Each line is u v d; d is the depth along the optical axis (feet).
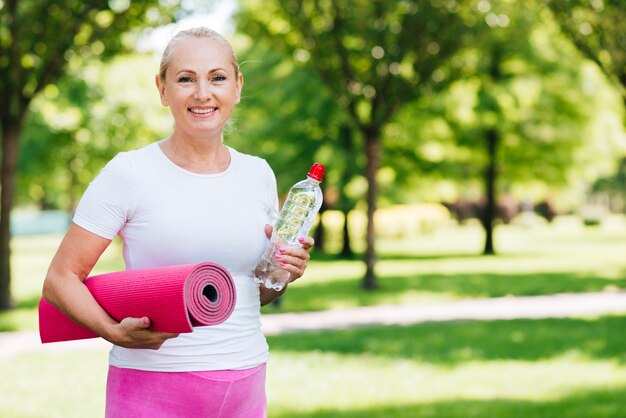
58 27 43.47
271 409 23.04
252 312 9.51
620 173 216.13
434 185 94.48
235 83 9.27
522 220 190.29
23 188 109.29
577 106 87.66
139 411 8.94
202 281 8.26
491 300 50.65
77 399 24.58
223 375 9.09
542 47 82.79
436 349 32.83
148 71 89.30
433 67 52.49
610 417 21.54
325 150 82.74
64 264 8.73
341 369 28.86
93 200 8.85
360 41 53.11
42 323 9.05
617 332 36.35
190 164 9.25
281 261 9.33
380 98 54.65
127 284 8.38
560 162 90.43
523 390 25.20
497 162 91.09
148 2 42.98
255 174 9.67
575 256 90.02
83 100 82.17
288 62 80.18
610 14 41.14
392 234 132.57
